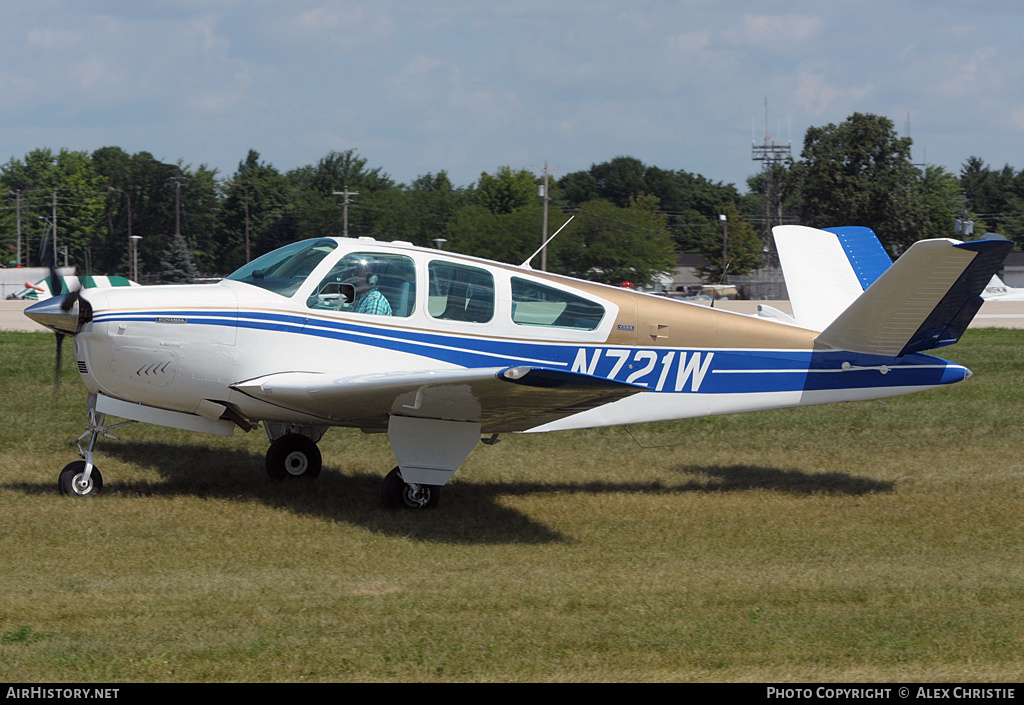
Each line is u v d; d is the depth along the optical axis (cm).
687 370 1956
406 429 1711
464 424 1744
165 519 1600
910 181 15275
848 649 1110
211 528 1564
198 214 17762
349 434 2444
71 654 1020
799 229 2158
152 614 1154
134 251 13200
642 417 1950
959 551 1568
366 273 1777
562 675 1022
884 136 15250
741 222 18725
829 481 2095
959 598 1309
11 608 1154
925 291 1850
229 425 1841
